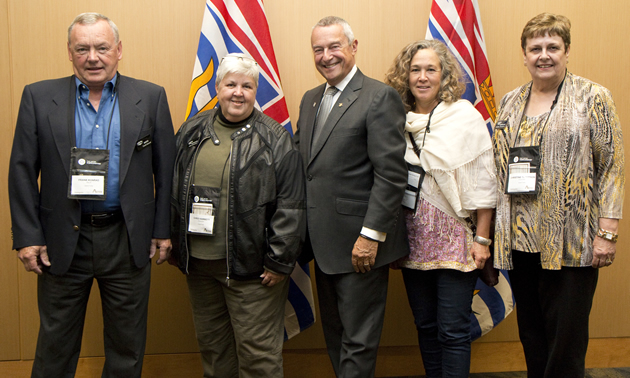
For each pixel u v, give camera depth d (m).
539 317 1.89
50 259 1.64
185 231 1.72
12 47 2.25
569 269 1.71
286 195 1.73
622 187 1.65
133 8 2.29
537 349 1.90
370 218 1.67
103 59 1.61
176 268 2.41
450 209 1.78
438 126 1.79
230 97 1.68
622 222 2.53
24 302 2.34
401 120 1.73
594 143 1.66
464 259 1.78
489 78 2.31
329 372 2.50
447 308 1.79
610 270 2.55
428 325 1.92
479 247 1.79
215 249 1.71
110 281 1.70
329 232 1.75
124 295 1.72
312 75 2.40
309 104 1.94
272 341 1.77
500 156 1.84
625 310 2.56
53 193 1.62
